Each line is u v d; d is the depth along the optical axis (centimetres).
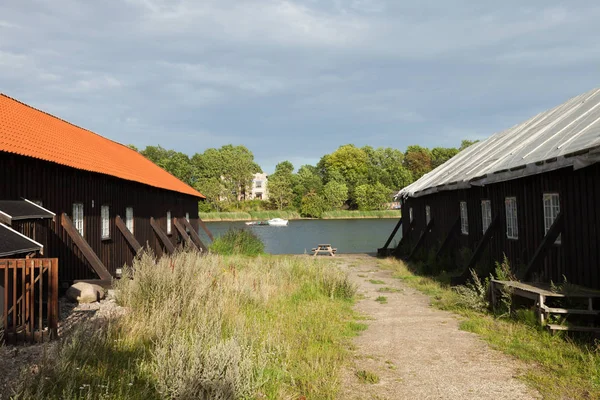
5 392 470
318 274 1323
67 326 770
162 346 603
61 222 1105
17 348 648
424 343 699
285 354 623
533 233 1048
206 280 984
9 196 909
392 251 2412
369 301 1105
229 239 2395
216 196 8188
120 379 493
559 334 698
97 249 1305
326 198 8519
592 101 1151
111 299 1024
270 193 8631
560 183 923
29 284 693
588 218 824
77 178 1197
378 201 8494
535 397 482
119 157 1881
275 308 932
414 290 1260
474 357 622
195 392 460
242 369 497
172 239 2162
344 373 570
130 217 1599
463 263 1435
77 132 1786
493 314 888
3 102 1331
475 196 1453
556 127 1152
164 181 2134
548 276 964
